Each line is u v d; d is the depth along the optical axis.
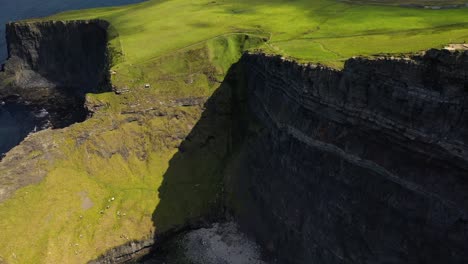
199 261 101.00
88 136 121.88
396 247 72.19
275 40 135.12
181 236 108.81
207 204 114.56
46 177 110.44
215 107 136.38
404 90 68.75
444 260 65.81
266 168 109.06
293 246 94.88
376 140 76.31
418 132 67.81
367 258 76.75
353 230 79.81
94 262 100.81
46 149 114.06
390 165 73.25
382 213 74.75
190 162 126.62
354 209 79.88
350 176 81.50
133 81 134.75
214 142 131.12
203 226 111.19
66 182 112.25
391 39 108.00
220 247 104.12
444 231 65.81
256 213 108.06
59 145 116.50
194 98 135.88
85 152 119.94
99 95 129.88
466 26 108.50
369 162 77.38
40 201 105.81
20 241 97.50
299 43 125.12
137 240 106.00
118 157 123.94
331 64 90.81
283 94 105.25
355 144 79.88
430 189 67.38
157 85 136.00
